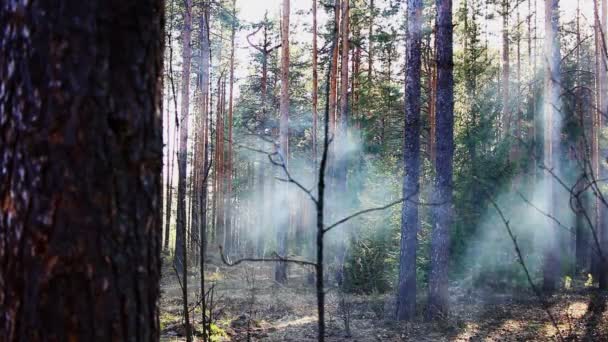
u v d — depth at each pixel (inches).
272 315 428.5
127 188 64.0
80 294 60.0
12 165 60.9
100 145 61.7
